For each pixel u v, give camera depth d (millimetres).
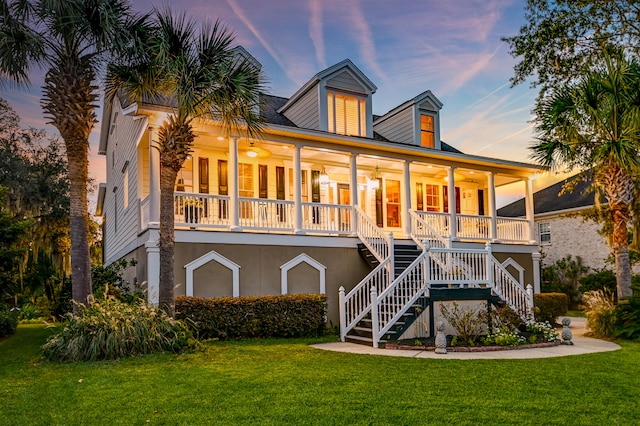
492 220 18094
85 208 10070
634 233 15992
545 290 24500
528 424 5031
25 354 9039
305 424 5016
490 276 12484
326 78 16000
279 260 13336
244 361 8250
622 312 11859
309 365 7938
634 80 11992
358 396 6004
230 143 12875
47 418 5219
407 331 11148
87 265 9969
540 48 17078
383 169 18578
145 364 7922
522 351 9680
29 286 16766
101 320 8648
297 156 14133
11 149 24875
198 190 14562
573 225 25547
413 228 16328
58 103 9875
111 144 21156
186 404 5672
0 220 13016
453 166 17438
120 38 9781
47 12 9594
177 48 9688
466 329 10664
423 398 5930
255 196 15562
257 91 10375
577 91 12500
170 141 9992
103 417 5246
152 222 11914
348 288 14406
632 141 12008
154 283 11609
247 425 4988
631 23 16469
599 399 5941
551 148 13109
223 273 12492
